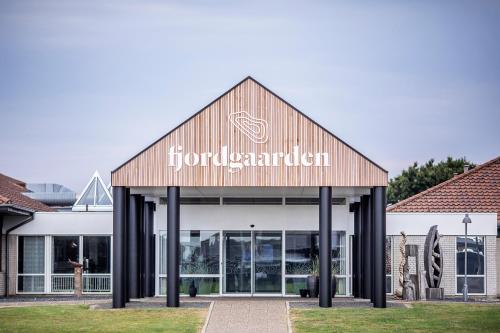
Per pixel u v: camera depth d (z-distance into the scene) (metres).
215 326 25.20
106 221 37.03
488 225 35.94
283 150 29.14
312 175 29.02
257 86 29.31
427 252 33.38
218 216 34.56
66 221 37.00
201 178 29.09
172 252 28.94
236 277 34.38
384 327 24.80
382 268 28.86
